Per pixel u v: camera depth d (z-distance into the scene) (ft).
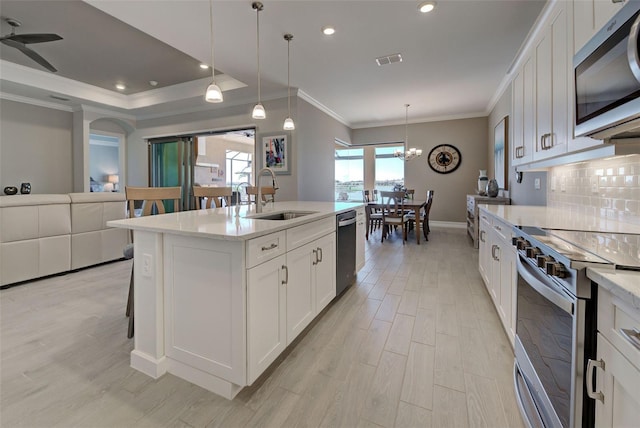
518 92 9.20
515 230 5.29
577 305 2.92
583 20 5.20
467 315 7.85
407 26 9.49
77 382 5.25
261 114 9.64
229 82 15.15
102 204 12.56
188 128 18.84
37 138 17.62
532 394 4.22
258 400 4.82
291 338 5.96
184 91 16.35
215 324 4.91
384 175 29.14
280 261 5.53
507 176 15.23
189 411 4.59
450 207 22.53
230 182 36.09
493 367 5.63
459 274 11.35
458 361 5.83
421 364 5.75
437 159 22.62
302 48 10.89
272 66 12.53
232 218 6.49
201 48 10.80
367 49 11.02
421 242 17.38
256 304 4.84
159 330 5.42
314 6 8.39
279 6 8.36
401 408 4.62
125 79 15.62
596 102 4.00
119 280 10.71
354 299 9.02
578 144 5.39
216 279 4.84
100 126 20.07
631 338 2.25
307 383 5.23
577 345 2.93
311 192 17.46
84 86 16.43
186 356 5.26
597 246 3.59
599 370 2.72
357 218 10.36
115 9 8.40
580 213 7.20
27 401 4.77
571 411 3.00
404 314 7.96
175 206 8.70
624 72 3.41
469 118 21.53
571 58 5.66
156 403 4.76
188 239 5.06
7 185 16.60
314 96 16.76
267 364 5.18
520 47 10.34
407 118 22.54
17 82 14.23
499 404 4.69
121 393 4.99
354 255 9.99
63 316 7.83
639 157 5.06
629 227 5.05
